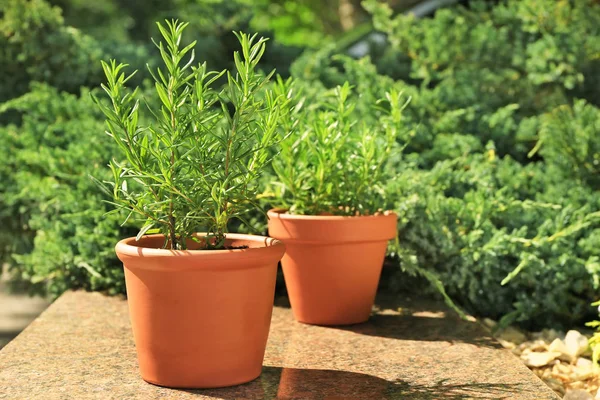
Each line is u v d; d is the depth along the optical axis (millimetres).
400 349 1429
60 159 1786
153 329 1273
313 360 1385
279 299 1709
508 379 1319
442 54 1994
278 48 2496
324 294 1528
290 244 1527
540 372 1491
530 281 1634
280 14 6688
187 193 1283
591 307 1635
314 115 1630
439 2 2520
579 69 1943
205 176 1275
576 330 1640
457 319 1574
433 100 1918
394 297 1717
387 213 1563
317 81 2008
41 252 1747
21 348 1413
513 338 1615
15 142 1910
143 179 1287
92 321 1540
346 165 1553
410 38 2025
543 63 1938
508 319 1625
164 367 1277
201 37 2469
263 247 1275
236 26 2486
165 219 1310
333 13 6551
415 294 1732
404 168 1788
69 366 1348
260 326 1297
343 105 1562
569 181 1751
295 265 1533
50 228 1784
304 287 1535
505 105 1981
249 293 1277
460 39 1989
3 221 1915
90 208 1712
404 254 1594
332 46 2115
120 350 1409
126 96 1282
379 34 2379
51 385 1286
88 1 7309
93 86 2197
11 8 2143
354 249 1515
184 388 1279
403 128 1843
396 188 1696
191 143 1291
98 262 1687
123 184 1301
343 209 1562
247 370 1298
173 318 1266
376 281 1556
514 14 2039
